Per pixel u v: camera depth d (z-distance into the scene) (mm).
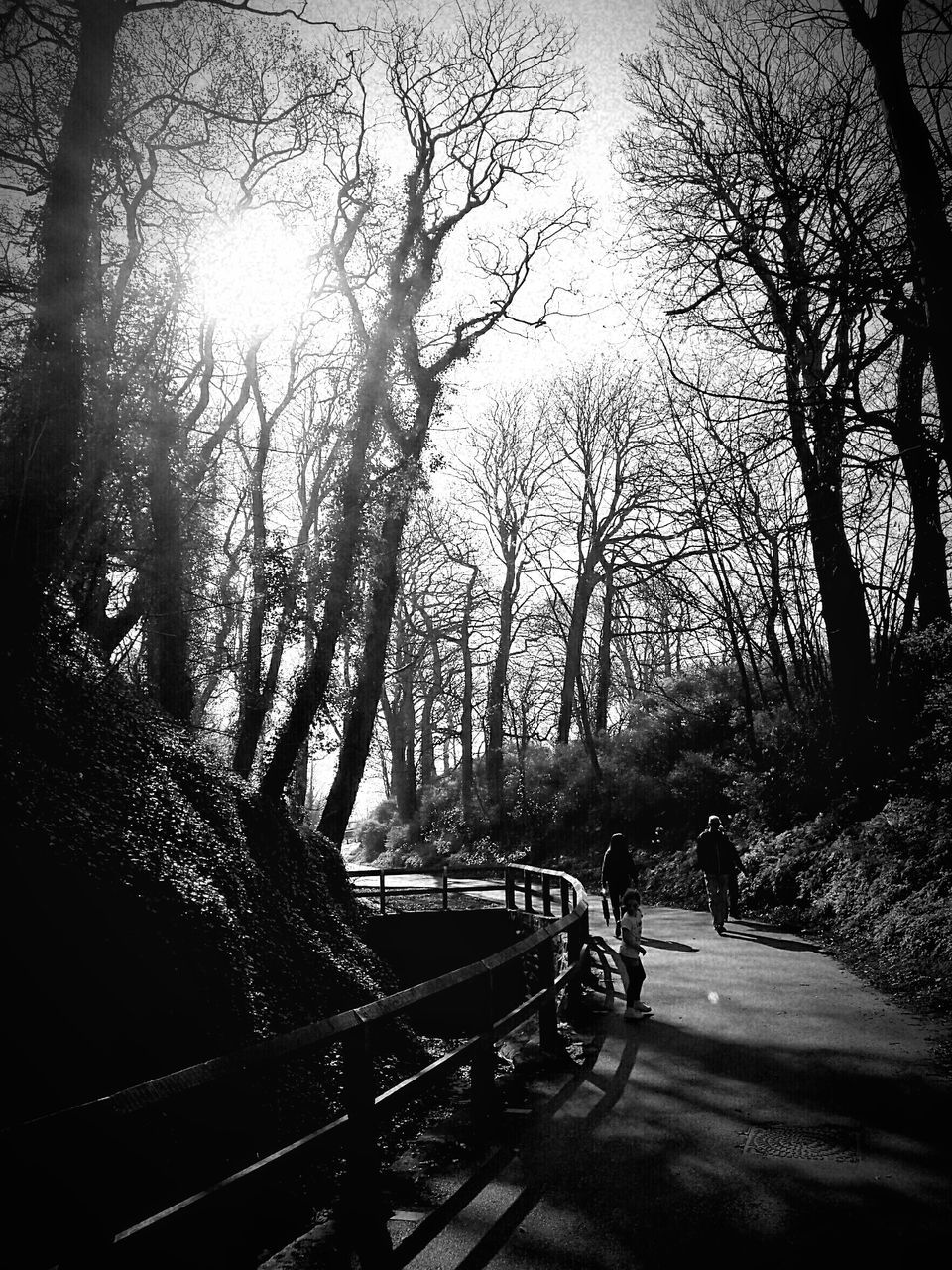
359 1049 5570
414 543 22594
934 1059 7836
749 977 12172
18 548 9672
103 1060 5961
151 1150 5711
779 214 13922
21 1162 4961
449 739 48469
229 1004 7176
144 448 14695
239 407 20672
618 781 31578
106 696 10508
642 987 11898
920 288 12906
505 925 19094
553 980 9484
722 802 25656
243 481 24312
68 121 11758
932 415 13195
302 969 9312
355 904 15828
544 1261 4578
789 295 14133
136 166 15766
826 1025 9312
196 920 7559
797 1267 4383
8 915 6074
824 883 17172
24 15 12594
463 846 38375
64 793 7660
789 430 14133
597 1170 5781
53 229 11336
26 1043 5660
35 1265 4703
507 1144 6387
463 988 18297
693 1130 6441
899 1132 6160
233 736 18250
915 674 19000
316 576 17250
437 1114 7523
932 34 12891
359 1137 5480
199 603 17625
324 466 24188
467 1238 4891
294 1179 6074
